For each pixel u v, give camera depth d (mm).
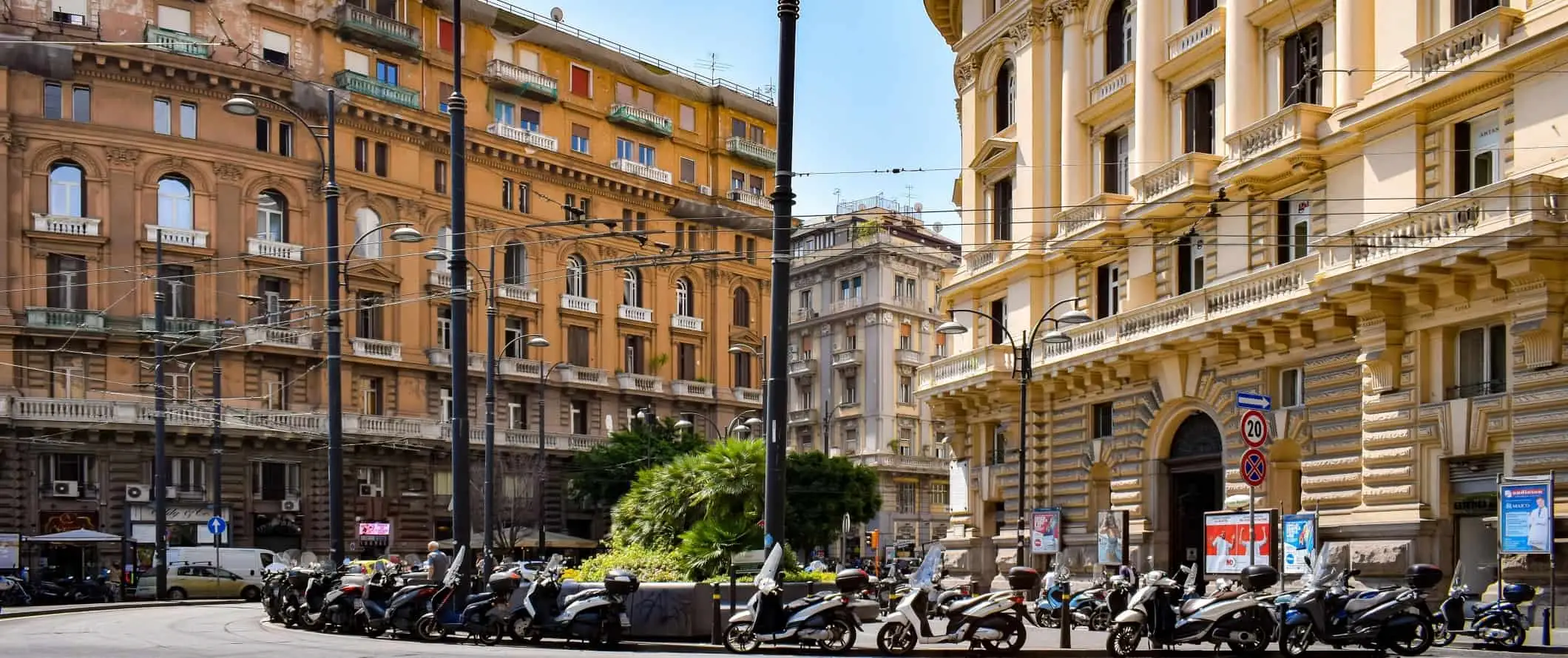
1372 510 27062
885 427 85562
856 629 20594
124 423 55188
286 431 59000
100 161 56000
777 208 21297
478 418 65938
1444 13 26250
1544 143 23766
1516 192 23203
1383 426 26828
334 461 29703
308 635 24109
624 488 65438
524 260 68062
